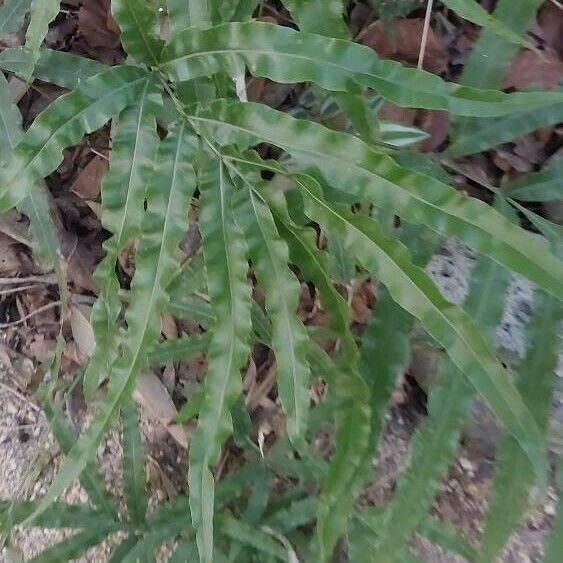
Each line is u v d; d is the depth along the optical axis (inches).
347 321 13.4
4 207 12.1
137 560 20.5
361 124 14.1
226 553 21.5
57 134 12.1
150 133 12.5
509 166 22.7
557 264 11.4
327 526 14.9
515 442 16.1
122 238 12.4
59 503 21.2
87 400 15.7
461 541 20.0
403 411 24.1
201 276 18.8
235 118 12.0
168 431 24.9
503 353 20.6
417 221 11.7
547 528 22.6
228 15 15.7
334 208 11.9
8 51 20.1
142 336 12.1
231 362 12.1
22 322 26.1
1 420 25.7
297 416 13.0
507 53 17.2
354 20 23.7
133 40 12.4
